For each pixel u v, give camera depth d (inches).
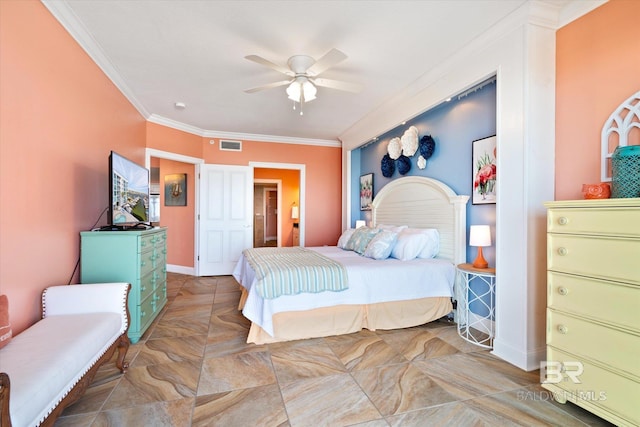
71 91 94.9
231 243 226.4
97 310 80.7
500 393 76.1
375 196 202.7
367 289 114.3
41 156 80.3
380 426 64.2
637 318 58.1
